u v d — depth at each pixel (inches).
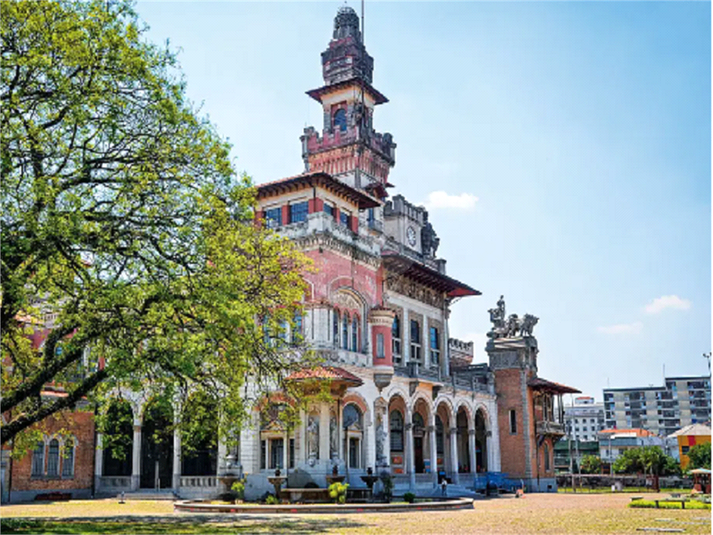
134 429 2031.3
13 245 886.4
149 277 999.6
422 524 1120.8
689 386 6501.0
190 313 1029.2
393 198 2711.6
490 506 1708.9
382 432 2060.8
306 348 1435.8
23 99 958.4
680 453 4345.5
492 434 2758.4
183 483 1930.4
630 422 6628.9
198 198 1049.5
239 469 1772.9
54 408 1022.4
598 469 4365.2
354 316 2026.3
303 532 963.3
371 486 1696.6
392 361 2156.7
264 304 1200.2
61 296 1058.7
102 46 966.4
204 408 1153.4
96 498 1998.0
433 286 2593.5
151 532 945.5
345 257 1996.8
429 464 2330.2
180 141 1048.2
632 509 1569.9
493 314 2933.1
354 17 2748.5
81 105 952.9
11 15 919.0
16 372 1157.1
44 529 967.6
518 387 2810.0
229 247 1086.4
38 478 1930.4
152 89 1016.9
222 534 923.4
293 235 1929.1
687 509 1566.2
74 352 998.4
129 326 948.0
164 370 1043.3
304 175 1936.5
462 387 2571.4
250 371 1144.8
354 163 2586.1
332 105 2687.0
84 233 895.7
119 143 1013.2
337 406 1831.9
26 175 956.6
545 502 1939.0
